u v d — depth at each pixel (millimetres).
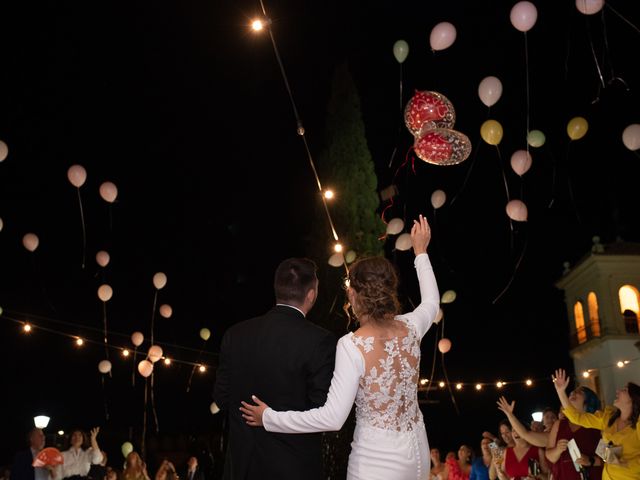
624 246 24516
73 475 9508
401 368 2980
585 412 6363
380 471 2881
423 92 6438
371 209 13805
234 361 3260
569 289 26500
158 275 13422
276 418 3008
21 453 9016
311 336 3182
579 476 6301
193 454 24297
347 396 2934
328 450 12016
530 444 7703
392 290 3104
